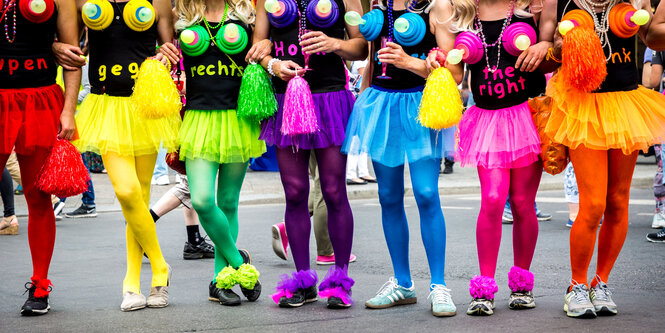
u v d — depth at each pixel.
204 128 4.58
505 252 6.63
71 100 4.48
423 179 4.45
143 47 4.59
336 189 4.60
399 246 4.63
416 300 4.74
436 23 4.41
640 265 5.83
